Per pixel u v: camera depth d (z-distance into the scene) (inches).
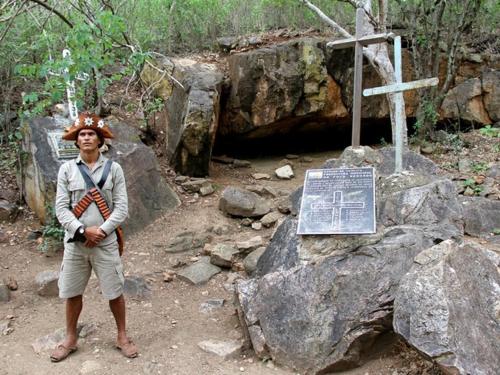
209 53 356.5
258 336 153.9
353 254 156.5
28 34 310.8
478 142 329.1
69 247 149.0
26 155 257.0
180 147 287.7
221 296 195.9
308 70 315.6
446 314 123.9
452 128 354.6
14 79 308.7
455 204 171.0
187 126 281.7
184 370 148.6
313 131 349.1
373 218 161.0
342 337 144.0
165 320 179.2
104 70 342.6
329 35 351.6
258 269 179.6
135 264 219.1
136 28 342.3
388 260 150.6
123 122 300.5
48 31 307.1
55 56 291.1
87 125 147.9
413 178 177.3
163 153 304.0
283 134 345.1
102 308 185.9
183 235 237.1
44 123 262.4
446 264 134.3
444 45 348.5
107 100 317.7
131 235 241.0
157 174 264.8
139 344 162.6
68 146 245.8
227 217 258.1
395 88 181.6
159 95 316.5
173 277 209.8
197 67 313.9
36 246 230.5
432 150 318.0
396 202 170.7
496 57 352.8
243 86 315.3
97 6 307.1
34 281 202.4
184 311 186.1
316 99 319.6
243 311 160.2
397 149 182.9
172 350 159.2
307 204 171.5
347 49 319.9
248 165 330.6
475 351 122.3
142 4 363.9
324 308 149.7
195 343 163.6
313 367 144.4
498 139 329.7
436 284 129.3
